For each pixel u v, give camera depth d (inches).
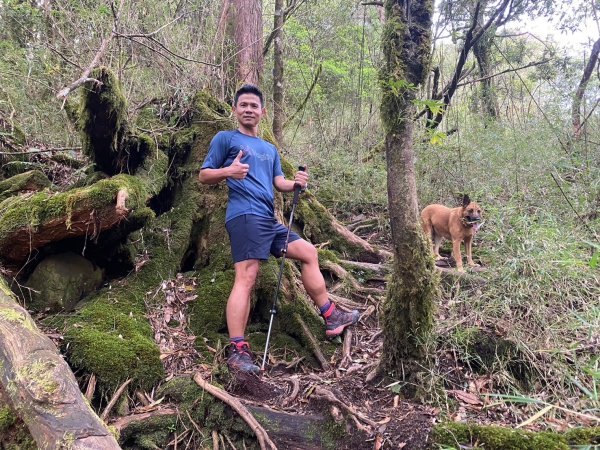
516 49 364.5
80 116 132.9
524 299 124.3
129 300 129.4
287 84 379.9
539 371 106.6
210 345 125.3
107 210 115.3
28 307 120.0
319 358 125.3
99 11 165.9
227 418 98.3
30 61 192.1
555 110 245.4
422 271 101.7
